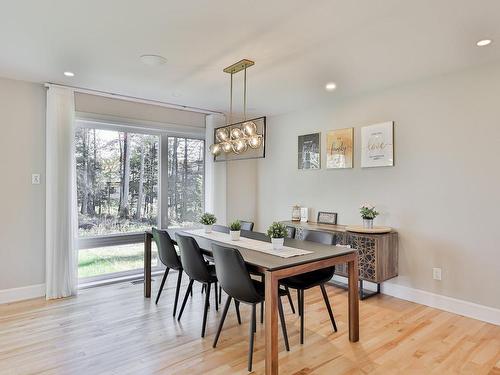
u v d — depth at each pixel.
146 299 3.60
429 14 2.14
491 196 3.00
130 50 2.75
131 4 2.05
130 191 4.47
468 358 2.38
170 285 4.11
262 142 3.01
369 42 2.56
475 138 3.09
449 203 3.27
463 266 3.18
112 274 4.33
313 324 2.96
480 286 3.07
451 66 3.08
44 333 2.76
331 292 3.85
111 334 2.75
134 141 4.50
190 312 3.24
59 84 3.64
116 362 2.31
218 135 3.46
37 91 3.64
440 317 3.12
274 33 2.42
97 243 4.20
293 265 2.19
